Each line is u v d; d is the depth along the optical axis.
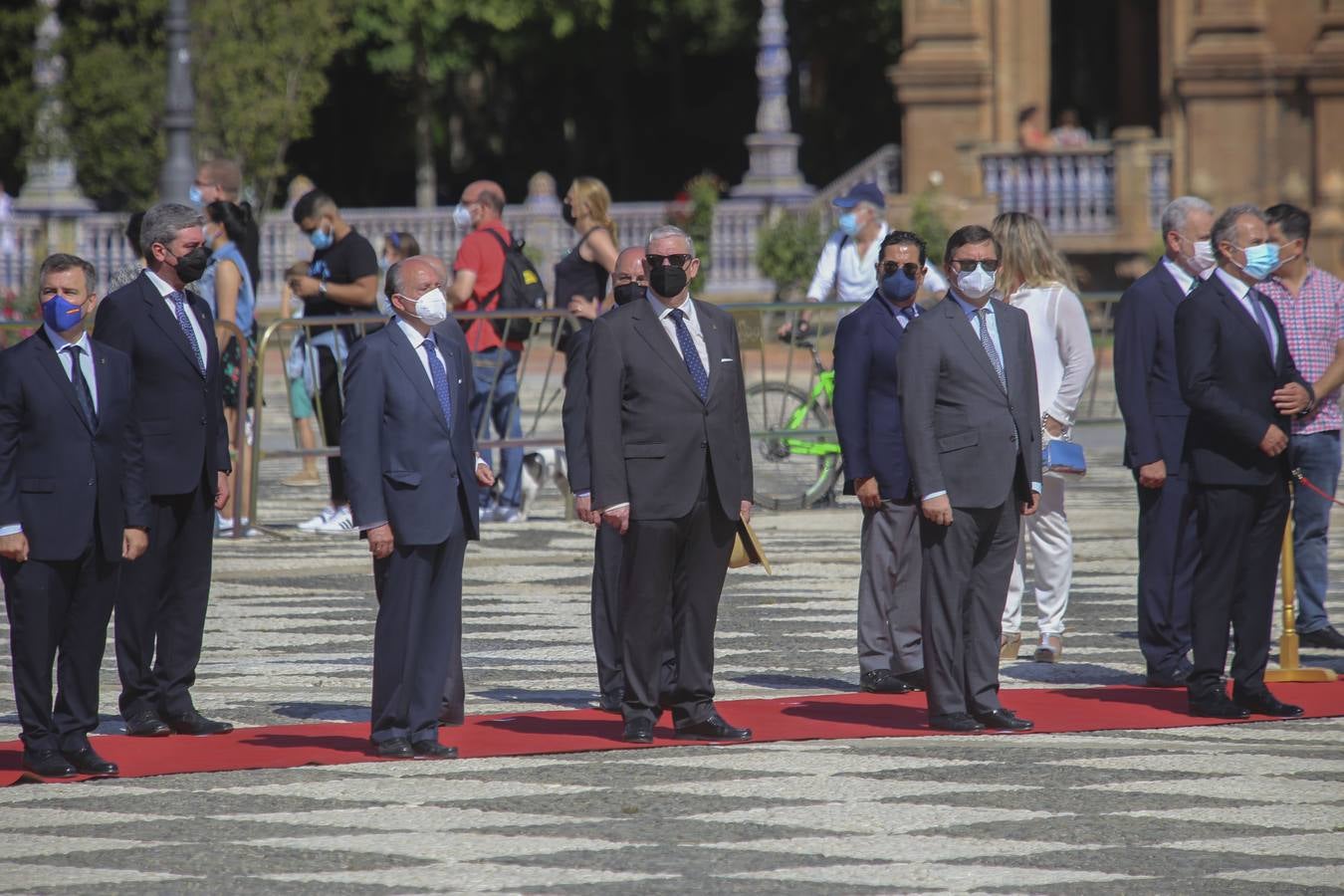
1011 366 25.66
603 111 160.88
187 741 25.28
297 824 20.91
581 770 23.47
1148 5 121.50
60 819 21.20
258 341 45.91
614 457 24.83
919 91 102.25
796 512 48.88
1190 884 18.69
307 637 32.72
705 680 25.20
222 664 30.47
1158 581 28.78
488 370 45.53
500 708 27.44
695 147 161.12
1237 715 26.41
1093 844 20.03
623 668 25.06
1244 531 26.27
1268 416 26.30
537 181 104.06
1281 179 98.12
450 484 24.27
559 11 134.25
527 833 20.52
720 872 19.08
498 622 34.28
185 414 25.52
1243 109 98.19
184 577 25.69
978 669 25.88
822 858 19.55
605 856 19.66
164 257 25.81
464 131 162.12
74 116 100.81
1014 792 22.16
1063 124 103.69
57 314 23.31
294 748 24.77
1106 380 50.28
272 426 61.16
